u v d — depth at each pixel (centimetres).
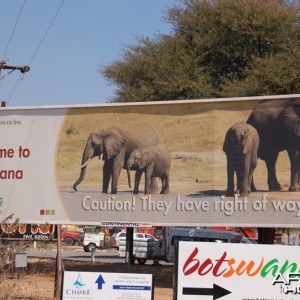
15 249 1616
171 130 1950
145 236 3841
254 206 1852
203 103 1927
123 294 1170
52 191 2031
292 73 2556
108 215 1980
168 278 2608
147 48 3006
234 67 2881
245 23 2767
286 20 2775
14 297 1772
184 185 1920
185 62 2830
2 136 2083
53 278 2366
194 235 3388
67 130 2038
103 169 1997
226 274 1096
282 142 1845
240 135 1880
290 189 1827
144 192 1955
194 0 2959
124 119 1994
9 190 2061
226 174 1888
